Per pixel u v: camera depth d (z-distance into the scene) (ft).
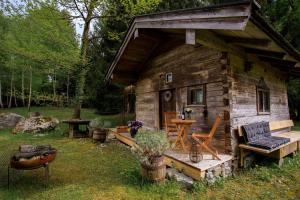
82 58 31.50
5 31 31.27
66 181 11.73
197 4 34.06
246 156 14.47
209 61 15.52
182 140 14.26
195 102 17.21
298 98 34.50
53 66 31.89
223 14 9.73
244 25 8.89
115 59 23.67
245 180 12.24
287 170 13.85
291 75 25.12
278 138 15.56
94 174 12.82
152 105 23.75
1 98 59.62
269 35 10.96
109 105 45.57
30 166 10.62
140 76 27.02
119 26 37.11
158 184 10.71
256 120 17.01
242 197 10.13
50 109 57.21
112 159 16.11
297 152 17.67
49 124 30.42
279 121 21.08
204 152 14.30
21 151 11.50
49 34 28.55
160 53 22.13
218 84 14.73
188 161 11.97
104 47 41.06
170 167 13.14
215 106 14.94
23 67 44.50
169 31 17.89
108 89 45.14
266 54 14.89
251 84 16.65
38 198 9.64
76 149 19.70
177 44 19.43
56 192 10.26
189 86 17.66
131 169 13.17
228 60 13.85
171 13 12.84
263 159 15.70
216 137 14.69
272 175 12.97
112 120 39.32
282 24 32.63
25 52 28.32
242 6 8.91
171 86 20.11
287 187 11.47
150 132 12.42
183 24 12.06
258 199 9.99
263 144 13.07
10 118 34.37
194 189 10.35
